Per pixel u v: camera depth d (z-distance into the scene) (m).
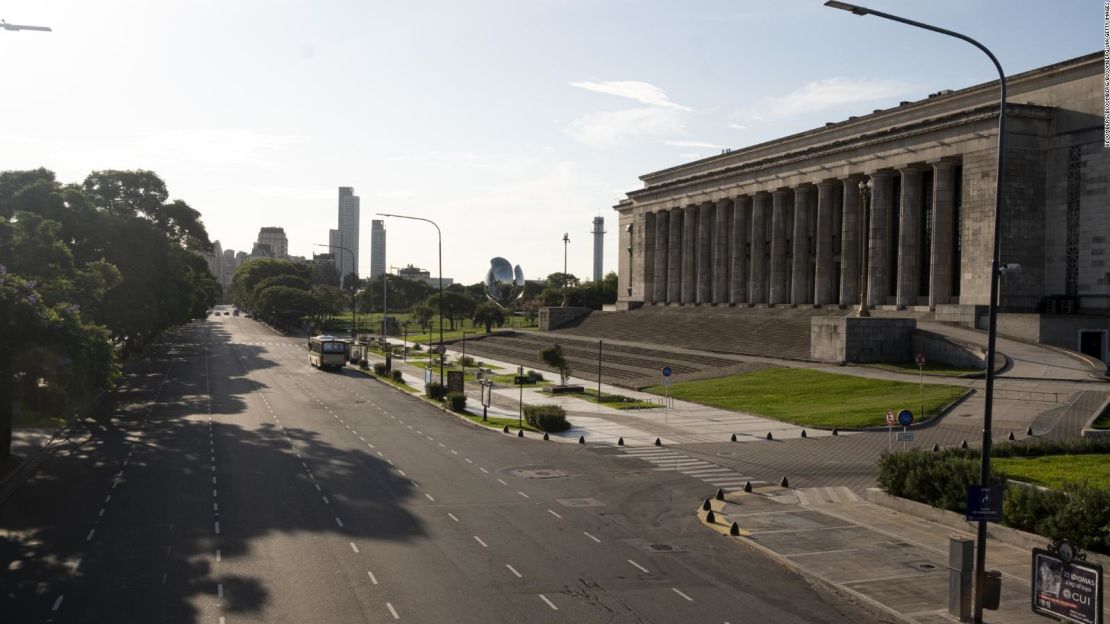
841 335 70.38
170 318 88.75
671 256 125.56
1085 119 70.62
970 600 19.50
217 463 38.12
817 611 20.25
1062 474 30.66
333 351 92.06
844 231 91.50
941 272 79.19
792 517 29.56
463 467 38.31
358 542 25.50
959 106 82.44
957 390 54.31
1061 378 55.12
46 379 33.94
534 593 21.11
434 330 172.12
